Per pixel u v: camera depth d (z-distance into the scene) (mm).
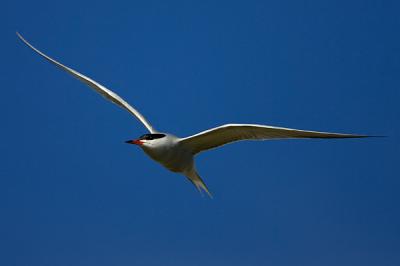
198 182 13195
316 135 11328
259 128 11758
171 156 12523
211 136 12328
